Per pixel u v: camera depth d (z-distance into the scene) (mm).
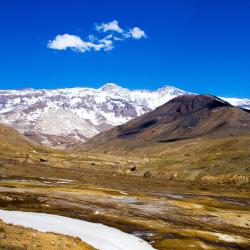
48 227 65250
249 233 97188
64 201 110125
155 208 115688
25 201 104125
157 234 78375
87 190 138500
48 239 46656
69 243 48250
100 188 160125
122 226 84062
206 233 84000
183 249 67188
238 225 106125
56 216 82750
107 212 100250
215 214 115375
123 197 132375
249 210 137750
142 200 129375
